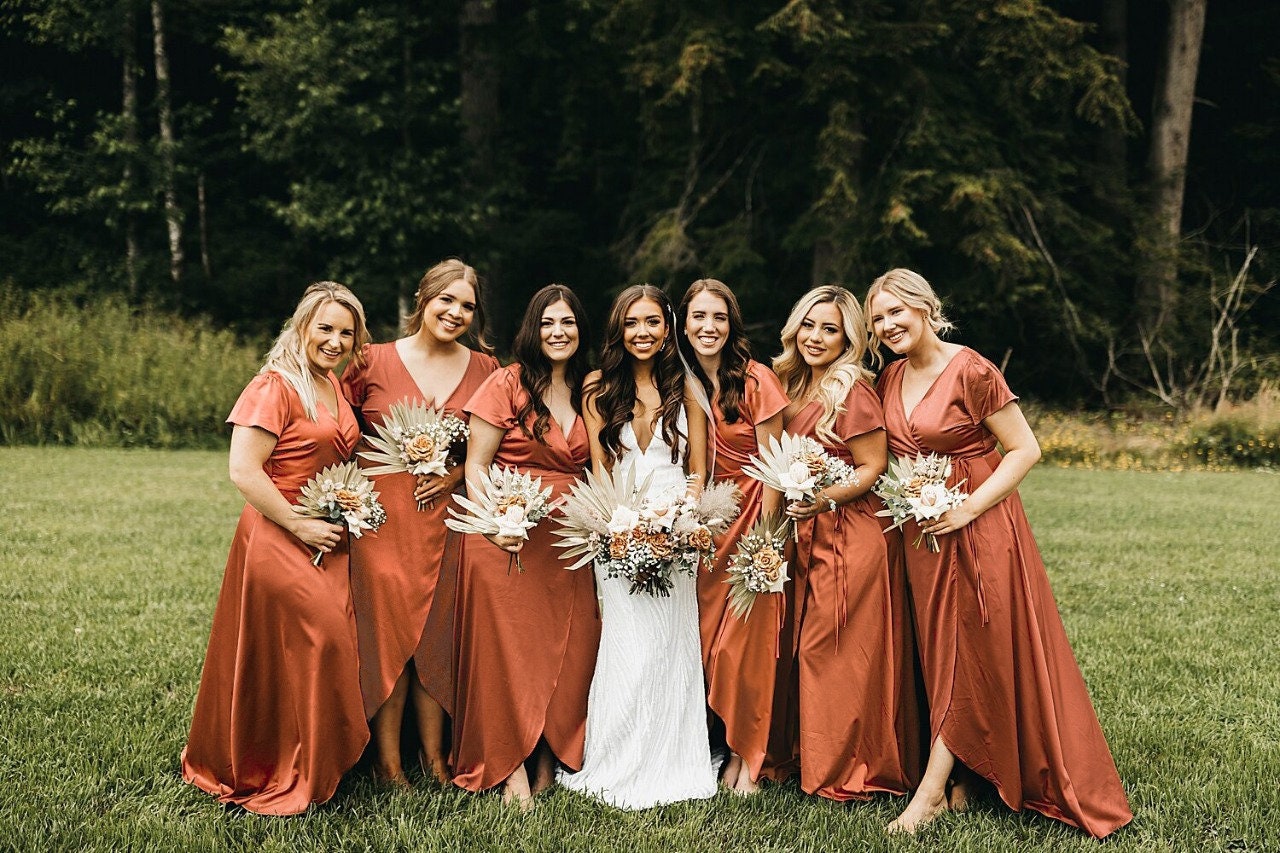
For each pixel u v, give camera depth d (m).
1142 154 22.61
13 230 21.89
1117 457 14.60
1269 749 3.99
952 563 3.45
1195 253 19.92
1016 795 3.39
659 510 3.49
